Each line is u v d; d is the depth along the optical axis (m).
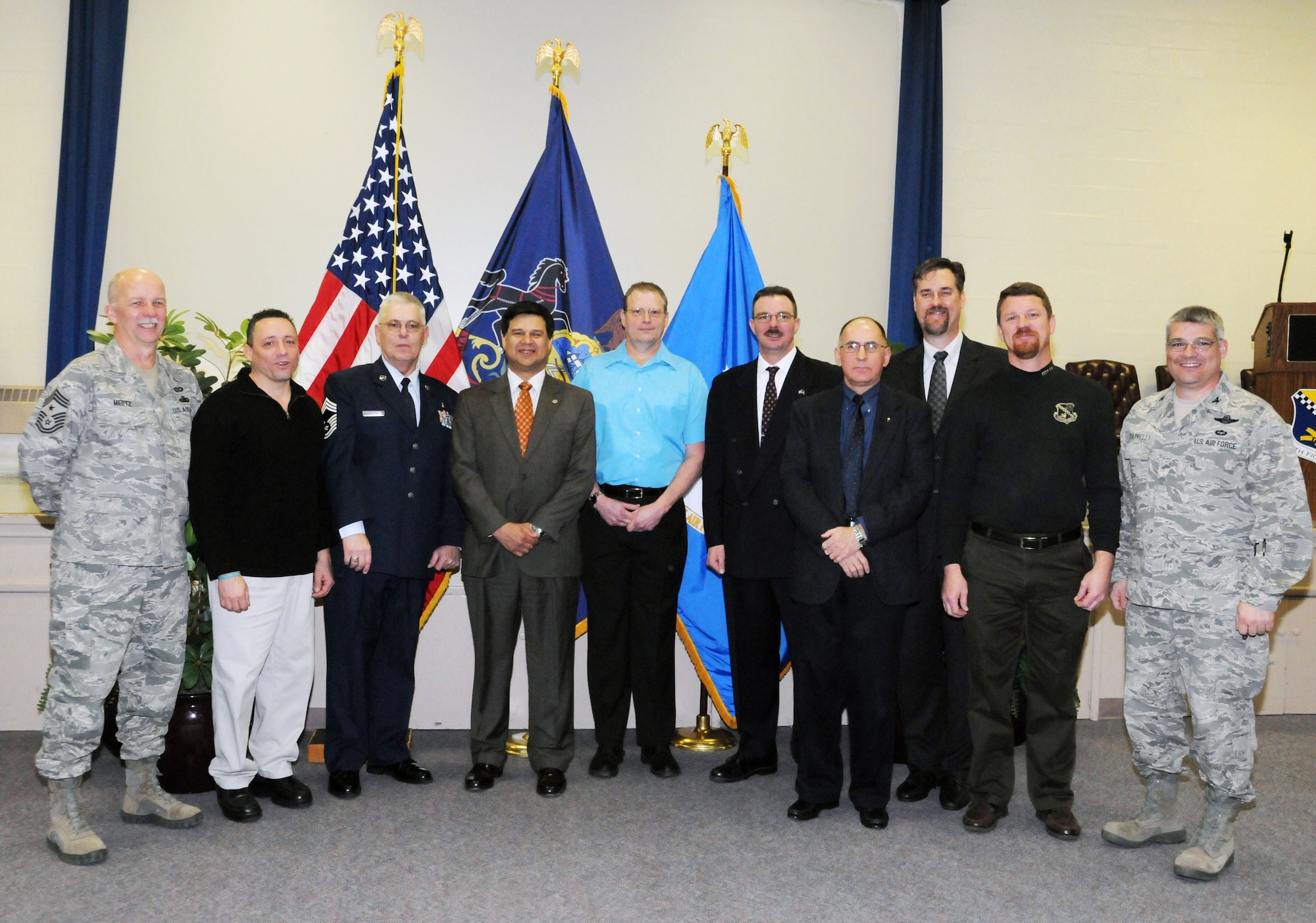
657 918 2.08
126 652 2.55
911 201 5.17
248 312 4.88
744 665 3.04
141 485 2.46
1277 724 3.81
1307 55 5.58
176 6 4.83
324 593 2.91
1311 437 4.57
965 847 2.52
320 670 3.58
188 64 4.84
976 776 2.65
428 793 2.90
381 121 3.77
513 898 2.17
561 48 3.89
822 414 2.72
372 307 3.68
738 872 2.34
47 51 4.82
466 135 5.02
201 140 4.85
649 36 5.14
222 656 2.63
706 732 3.53
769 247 5.25
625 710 3.12
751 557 2.94
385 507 2.89
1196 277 5.52
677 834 2.58
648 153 5.15
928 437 2.66
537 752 2.94
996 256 5.39
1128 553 2.61
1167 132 5.49
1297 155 5.59
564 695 2.94
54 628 2.41
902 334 5.18
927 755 2.91
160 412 2.55
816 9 5.28
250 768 2.71
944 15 5.36
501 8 5.03
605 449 3.08
